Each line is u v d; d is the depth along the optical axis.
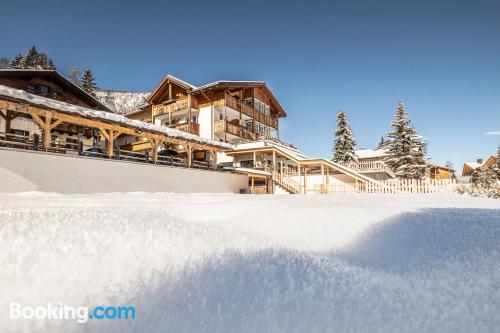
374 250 1.96
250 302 1.15
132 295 1.17
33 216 2.17
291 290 1.26
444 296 1.26
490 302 1.19
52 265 1.34
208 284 1.27
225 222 2.72
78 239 1.65
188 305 1.12
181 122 24.00
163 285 1.25
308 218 2.76
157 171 13.15
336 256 1.86
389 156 31.03
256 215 2.96
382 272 1.56
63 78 20.09
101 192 11.07
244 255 1.64
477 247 1.78
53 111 10.10
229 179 16.95
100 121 11.41
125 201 5.27
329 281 1.38
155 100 27.11
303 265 1.55
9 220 1.98
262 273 1.41
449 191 12.51
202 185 15.18
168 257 1.51
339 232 2.36
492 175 32.81
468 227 2.16
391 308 1.16
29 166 9.31
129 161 12.15
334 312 1.11
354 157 32.19
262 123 28.47
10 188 8.87
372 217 2.72
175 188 13.82
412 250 1.88
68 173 10.23
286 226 2.54
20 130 18.08
